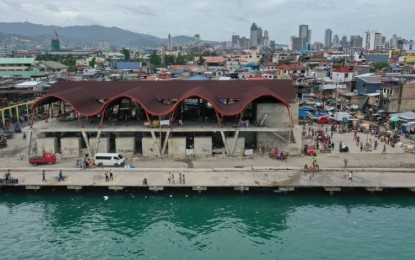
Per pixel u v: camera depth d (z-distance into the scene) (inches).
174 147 2207.2
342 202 1742.1
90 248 1407.5
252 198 1776.6
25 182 1828.2
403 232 1493.6
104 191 1838.1
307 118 3223.4
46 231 1521.9
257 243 1434.5
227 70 6018.7
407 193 1802.4
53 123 2399.1
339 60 6407.5
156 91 2522.1
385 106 3267.7
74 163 2107.5
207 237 1481.3
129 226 1560.0
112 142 2363.4
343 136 2711.6
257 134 2319.1
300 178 1870.1
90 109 2257.6
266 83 2539.4
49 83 4052.7
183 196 1798.7
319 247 1400.1
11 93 3326.8
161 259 1343.5
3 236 1482.5
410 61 7367.1
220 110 2190.0
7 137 2655.0
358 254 1353.3
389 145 2452.0
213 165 2060.8
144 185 1802.4
